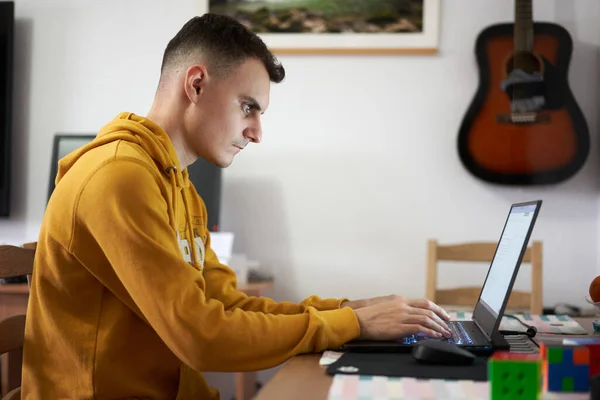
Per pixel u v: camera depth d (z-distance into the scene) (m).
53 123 2.84
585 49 2.58
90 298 1.09
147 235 1.00
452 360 0.93
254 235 2.74
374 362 0.96
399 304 1.12
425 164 2.66
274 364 1.01
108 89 2.81
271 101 2.74
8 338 1.14
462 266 2.62
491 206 2.62
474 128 2.56
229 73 1.18
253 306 1.33
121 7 2.81
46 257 1.09
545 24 2.52
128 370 1.09
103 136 1.15
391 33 2.64
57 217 1.07
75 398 1.07
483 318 1.26
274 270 2.72
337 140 2.71
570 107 2.50
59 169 1.16
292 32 2.69
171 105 1.21
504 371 0.69
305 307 1.29
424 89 2.66
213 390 1.33
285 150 2.73
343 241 2.70
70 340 1.08
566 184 2.58
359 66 2.70
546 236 2.60
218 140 1.21
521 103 2.50
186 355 0.97
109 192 1.02
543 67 2.51
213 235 2.41
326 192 2.71
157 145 1.15
